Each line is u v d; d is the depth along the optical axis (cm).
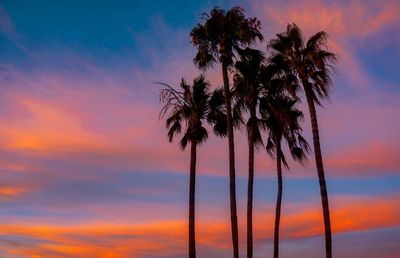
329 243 3008
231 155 3456
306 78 3338
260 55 3681
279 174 3919
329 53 3366
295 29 3441
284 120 3738
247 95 3716
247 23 3616
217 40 3628
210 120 3931
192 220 3684
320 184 3123
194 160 3825
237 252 3262
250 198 3519
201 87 3950
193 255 3603
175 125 3934
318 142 3206
